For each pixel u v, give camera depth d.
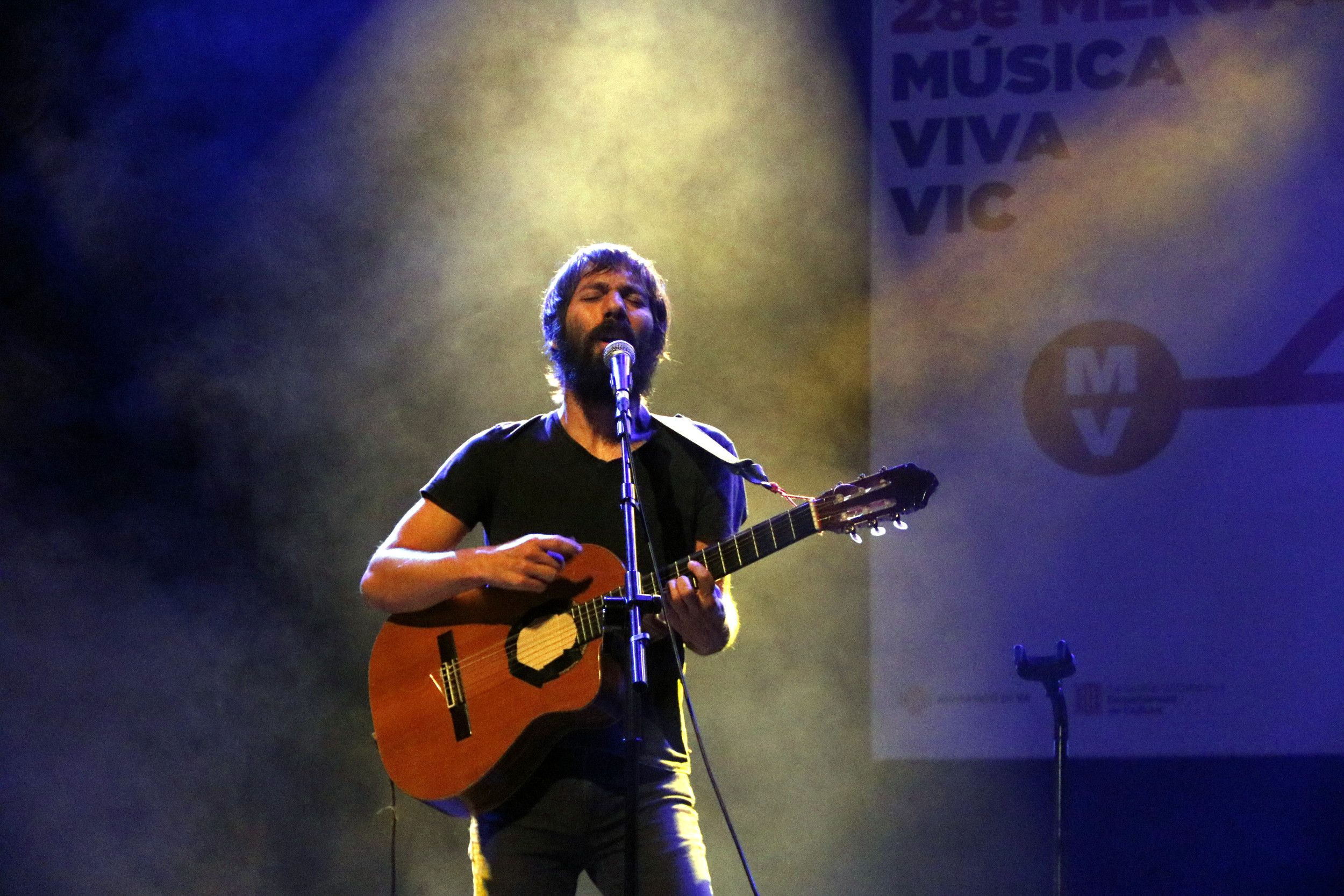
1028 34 6.48
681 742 3.47
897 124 6.59
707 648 3.39
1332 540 5.77
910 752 6.04
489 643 3.59
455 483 3.69
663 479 3.62
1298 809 5.93
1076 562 6.01
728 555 3.45
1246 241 6.04
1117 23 6.36
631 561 3.11
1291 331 5.95
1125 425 6.05
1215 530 5.89
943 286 6.37
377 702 3.63
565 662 3.47
